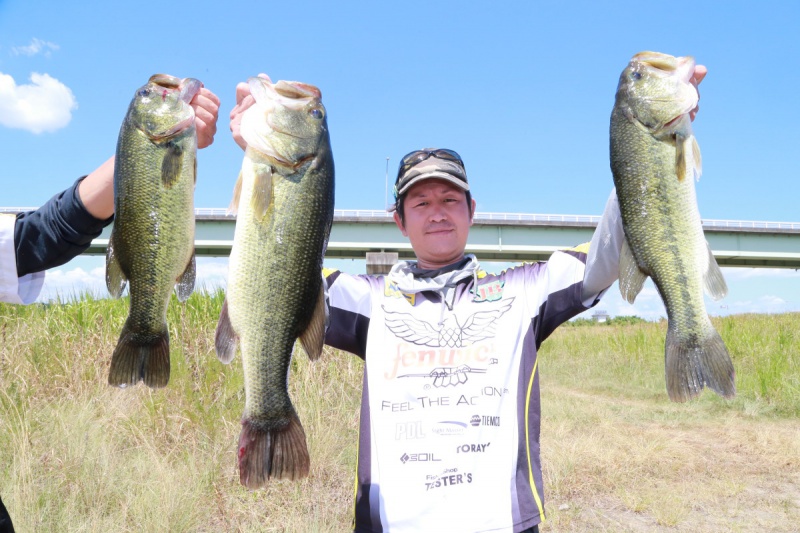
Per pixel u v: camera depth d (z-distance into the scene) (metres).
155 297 2.54
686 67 2.87
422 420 2.59
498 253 37.03
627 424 8.64
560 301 2.87
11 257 2.26
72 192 2.34
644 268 2.84
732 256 36.53
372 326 2.85
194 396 6.89
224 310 2.59
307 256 2.65
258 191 2.58
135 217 2.49
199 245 32.56
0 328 8.17
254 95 2.65
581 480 6.13
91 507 5.00
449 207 2.98
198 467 5.75
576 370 14.16
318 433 6.45
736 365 11.88
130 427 6.43
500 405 2.61
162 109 2.53
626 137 2.88
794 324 15.77
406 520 2.46
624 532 4.96
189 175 2.57
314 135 2.69
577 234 34.91
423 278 2.98
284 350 2.60
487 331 2.74
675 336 2.79
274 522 4.99
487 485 2.48
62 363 7.80
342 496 5.58
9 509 4.62
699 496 5.69
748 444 7.46
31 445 5.88
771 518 5.24
